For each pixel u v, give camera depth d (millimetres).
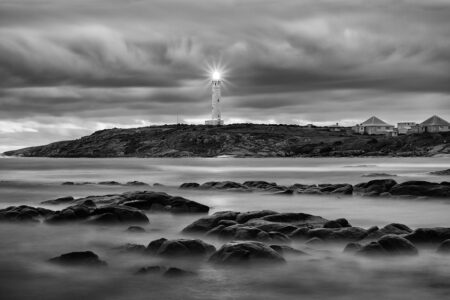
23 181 55375
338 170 88875
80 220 21281
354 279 13367
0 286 13102
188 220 23188
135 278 13422
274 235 16453
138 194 27000
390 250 15070
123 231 19891
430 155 180000
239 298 12156
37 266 14766
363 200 31766
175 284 12953
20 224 21047
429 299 12094
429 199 30234
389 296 12320
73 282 13328
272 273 13648
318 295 12359
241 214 19766
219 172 85938
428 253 15477
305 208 28922
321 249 15867
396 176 63656
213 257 14477
